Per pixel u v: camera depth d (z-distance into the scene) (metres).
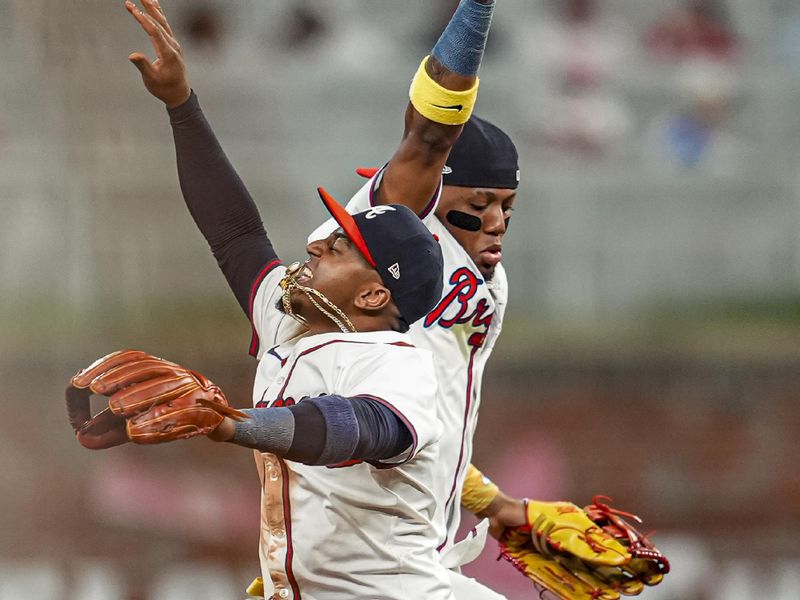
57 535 32.69
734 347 39.84
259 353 12.67
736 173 45.22
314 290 11.29
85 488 33.84
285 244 43.75
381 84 44.66
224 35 46.56
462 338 13.62
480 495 15.23
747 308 44.28
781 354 39.56
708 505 36.78
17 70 42.28
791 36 50.09
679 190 44.88
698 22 49.28
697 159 46.66
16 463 34.31
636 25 49.56
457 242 13.59
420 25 47.41
